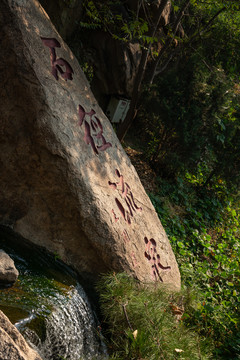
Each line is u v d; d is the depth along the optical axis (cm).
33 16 375
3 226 387
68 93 398
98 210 396
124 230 432
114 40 777
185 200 797
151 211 526
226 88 770
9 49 353
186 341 382
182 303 473
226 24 916
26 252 379
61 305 333
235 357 489
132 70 816
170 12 866
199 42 909
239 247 764
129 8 782
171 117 746
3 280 309
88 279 418
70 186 375
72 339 327
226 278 647
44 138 358
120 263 417
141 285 433
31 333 278
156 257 493
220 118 820
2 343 192
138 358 336
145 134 888
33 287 333
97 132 439
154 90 748
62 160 367
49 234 395
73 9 731
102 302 401
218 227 823
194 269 638
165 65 800
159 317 372
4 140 370
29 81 354
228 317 538
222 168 881
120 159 479
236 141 870
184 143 753
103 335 375
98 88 818
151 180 769
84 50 780
